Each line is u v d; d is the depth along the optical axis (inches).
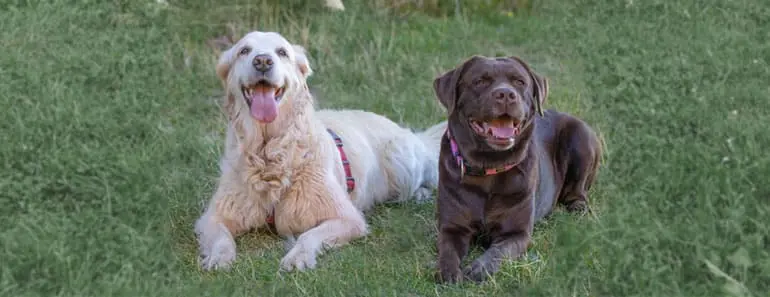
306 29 482.3
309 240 276.7
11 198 298.0
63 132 355.3
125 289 241.3
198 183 334.3
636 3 522.6
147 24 494.6
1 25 467.2
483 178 268.2
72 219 287.4
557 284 244.8
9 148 329.4
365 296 245.8
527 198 271.6
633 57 443.5
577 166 308.8
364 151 326.0
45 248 255.4
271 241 295.1
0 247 261.4
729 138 328.2
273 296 246.2
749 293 221.1
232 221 293.3
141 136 374.0
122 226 279.4
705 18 499.8
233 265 267.6
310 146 291.9
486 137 256.4
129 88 416.2
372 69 459.2
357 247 284.4
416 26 532.4
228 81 289.9
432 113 408.5
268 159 287.7
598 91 413.1
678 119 362.3
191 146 363.6
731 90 390.3
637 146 344.8
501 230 273.7
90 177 317.1
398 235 291.0
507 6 562.6
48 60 431.5
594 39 482.0
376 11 542.3
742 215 262.7
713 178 297.4
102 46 456.4
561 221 291.9
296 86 287.6
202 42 486.6
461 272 256.2
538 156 284.4
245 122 287.1
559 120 314.5
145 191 315.3
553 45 494.3
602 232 268.4
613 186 317.1
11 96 381.7
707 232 256.8
